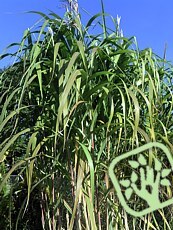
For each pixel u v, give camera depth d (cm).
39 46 262
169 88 300
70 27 264
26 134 275
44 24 254
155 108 281
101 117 270
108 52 265
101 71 264
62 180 259
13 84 289
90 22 273
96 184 261
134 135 228
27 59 272
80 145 240
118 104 270
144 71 253
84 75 237
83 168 239
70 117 247
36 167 273
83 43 262
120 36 291
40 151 271
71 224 222
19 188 313
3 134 281
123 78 267
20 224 396
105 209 275
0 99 258
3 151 226
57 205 245
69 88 219
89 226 257
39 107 267
